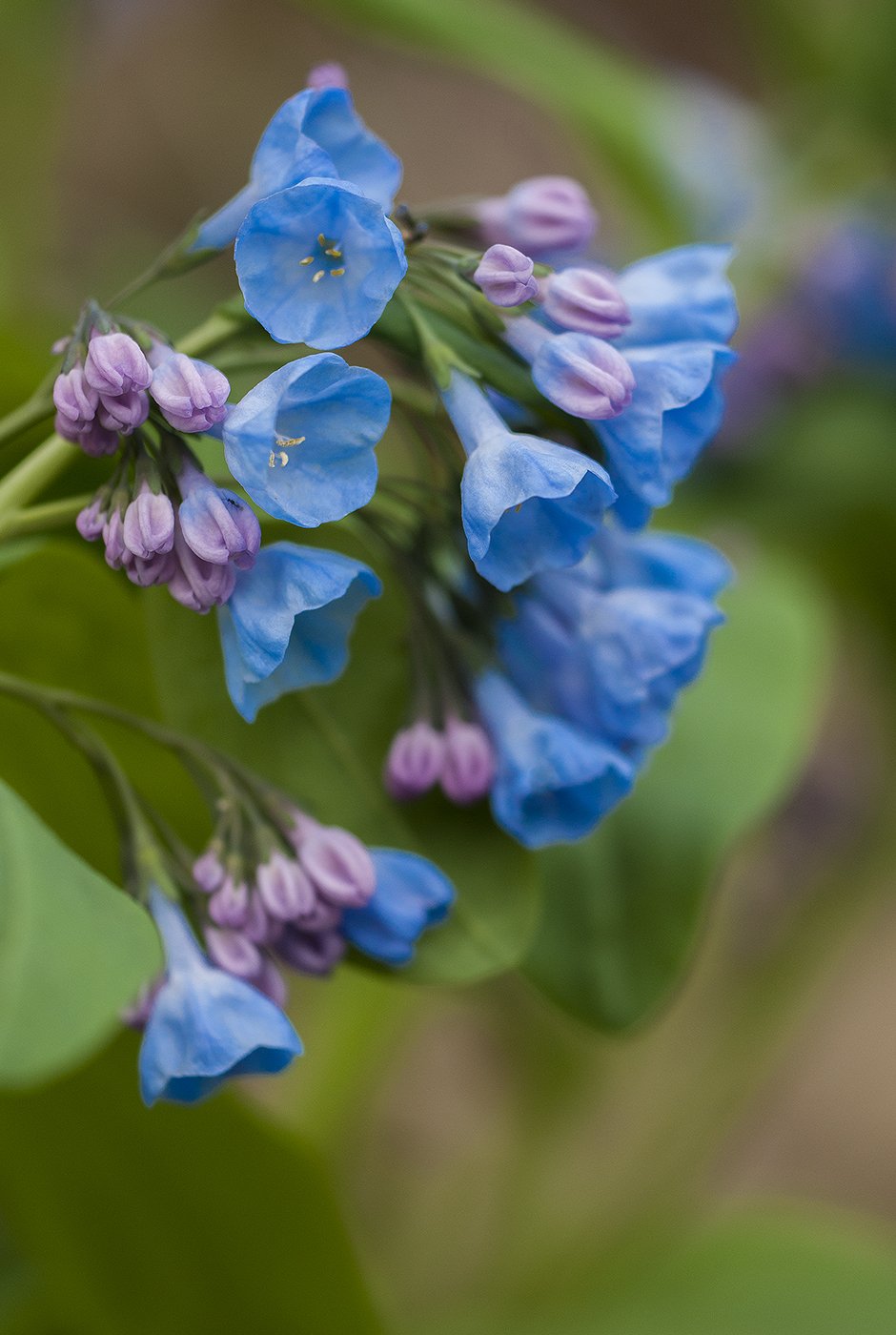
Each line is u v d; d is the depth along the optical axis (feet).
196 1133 1.89
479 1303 2.94
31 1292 2.11
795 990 2.99
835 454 2.97
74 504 1.72
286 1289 1.96
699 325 1.72
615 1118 3.46
